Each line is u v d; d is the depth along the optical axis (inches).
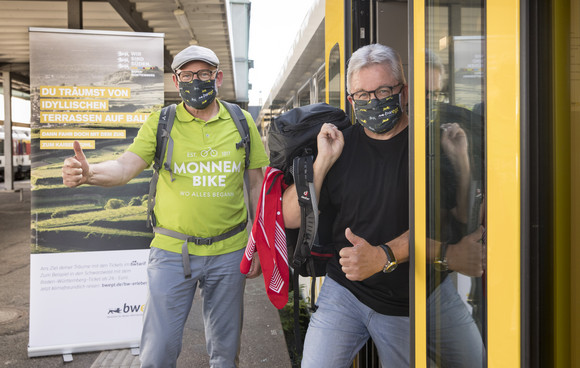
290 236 89.0
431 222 59.4
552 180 44.9
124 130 157.2
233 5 639.8
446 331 56.9
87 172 100.2
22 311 202.7
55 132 153.7
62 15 354.3
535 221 44.9
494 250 48.3
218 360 109.7
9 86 756.0
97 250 155.6
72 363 148.7
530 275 44.9
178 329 104.8
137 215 157.0
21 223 472.1
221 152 106.1
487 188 48.9
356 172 80.5
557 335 45.5
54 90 153.6
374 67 76.0
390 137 79.9
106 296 156.3
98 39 155.4
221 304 107.5
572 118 44.8
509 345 46.7
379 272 78.7
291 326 180.1
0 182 1083.9
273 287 86.8
